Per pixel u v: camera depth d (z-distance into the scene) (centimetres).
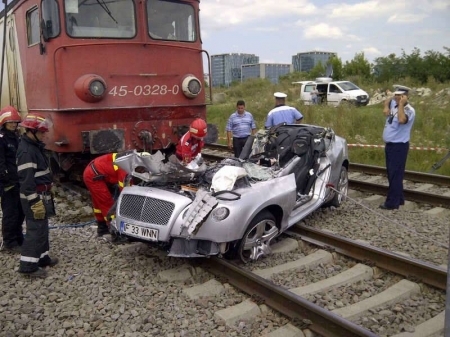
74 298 507
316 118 1753
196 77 954
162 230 531
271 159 691
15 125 621
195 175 585
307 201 702
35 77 908
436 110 1858
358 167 1112
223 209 525
